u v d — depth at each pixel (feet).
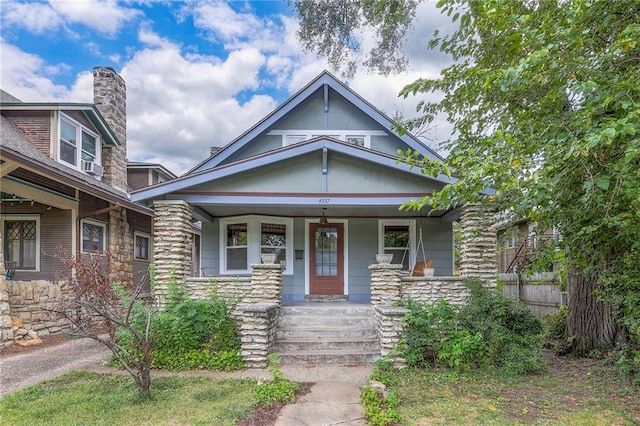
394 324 20.07
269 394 15.02
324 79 33.30
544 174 10.78
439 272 32.99
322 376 18.20
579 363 20.48
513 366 18.47
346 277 33.30
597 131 9.76
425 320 19.89
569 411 13.99
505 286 39.68
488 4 11.35
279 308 24.47
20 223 31.99
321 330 23.26
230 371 19.06
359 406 14.33
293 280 33.04
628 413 13.83
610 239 11.73
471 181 12.63
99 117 37.78
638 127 9.32
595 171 10.87
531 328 20.48
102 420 12.89
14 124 33.40
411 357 19.10
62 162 33.96
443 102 19.67
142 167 50.08
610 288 14.33
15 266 31.27
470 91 17.06
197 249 64.08
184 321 20.34
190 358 19.45
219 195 25.31
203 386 16.40
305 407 14.21
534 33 11.04
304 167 25.96
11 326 23.77
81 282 15.44
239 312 21.47
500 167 11.72
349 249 33.55
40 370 18.89
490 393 15.79
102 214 36.55
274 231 33.06
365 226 33.76
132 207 36.94
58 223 31.99
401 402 14.66
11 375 18.08
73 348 23.50
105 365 19.61
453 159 15.21
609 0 11.12
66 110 34.73
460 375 18.13
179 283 24.45
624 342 19.74
